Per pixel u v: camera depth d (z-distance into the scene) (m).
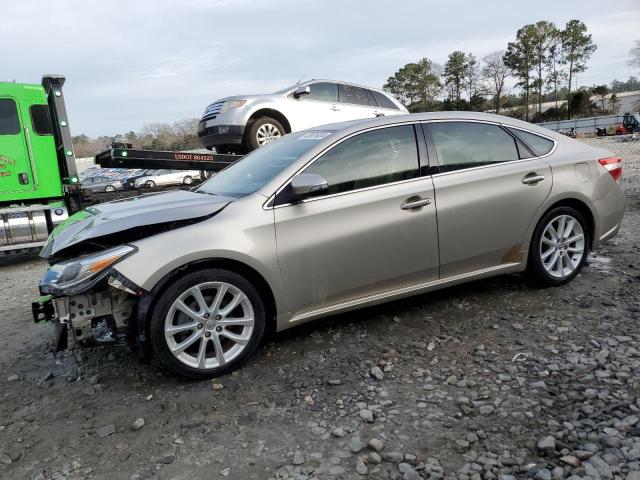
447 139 4.06
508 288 4.63
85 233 3.26
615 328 3.67
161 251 3.10
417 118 4.02
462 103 80.81
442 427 2.65
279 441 2.63
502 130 4.31
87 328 3.21
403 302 4.46
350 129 3.81
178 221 3.27
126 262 3.04
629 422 2.56
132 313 3.23
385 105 11.57
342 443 2.58
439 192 3.89
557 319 3.90
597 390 2.88
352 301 3.72
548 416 2.68
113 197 10.12
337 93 10.77
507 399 2.87
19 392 3.36
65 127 9.13
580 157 4.53
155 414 2.96
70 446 2.70
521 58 76.69
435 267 3.95
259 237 3.35
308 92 10.13
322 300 3.61
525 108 79.44
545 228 4.36
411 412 2.81
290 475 2.36
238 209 3.38
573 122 58.03
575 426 2.58
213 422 2.84
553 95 81.94
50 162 9.09
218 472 2.41
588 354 3.32
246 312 3.38
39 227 9.10
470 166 4.07
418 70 80.19
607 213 4.64
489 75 80.38
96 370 3.60
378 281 3.76
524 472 2.28
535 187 4.25
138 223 3.20
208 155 9.45
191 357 3.26
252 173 3.96
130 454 2.60
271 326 3.59
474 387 3.03
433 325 3.96
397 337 3.79
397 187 3.78
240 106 9.58
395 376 3.22
